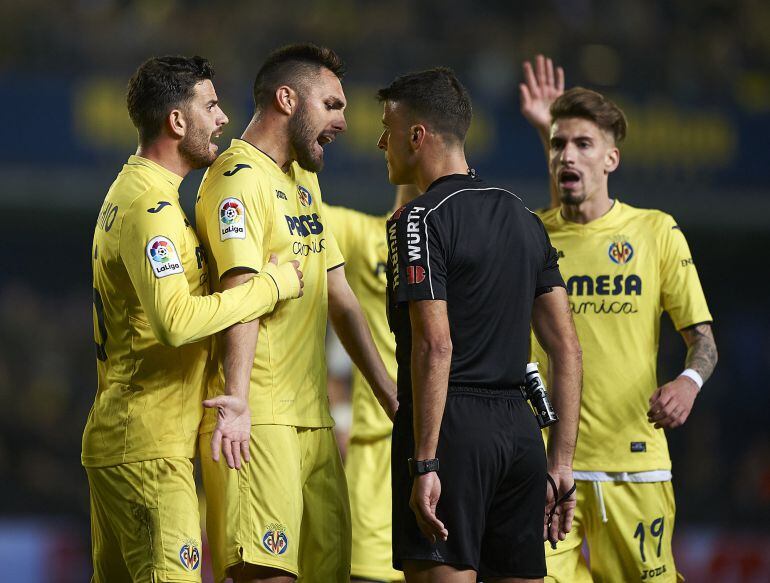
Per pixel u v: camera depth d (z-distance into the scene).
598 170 19.33
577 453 18.92
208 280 15.45
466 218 14.30
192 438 15.20
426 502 13.63
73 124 52.00
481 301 14.23
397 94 15.23
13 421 53.34
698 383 18.38
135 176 15.09
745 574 35.12
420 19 63.59
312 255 15.98
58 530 39.62
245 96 53.34
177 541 14.76
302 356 15.71
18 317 60.72
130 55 54.00
